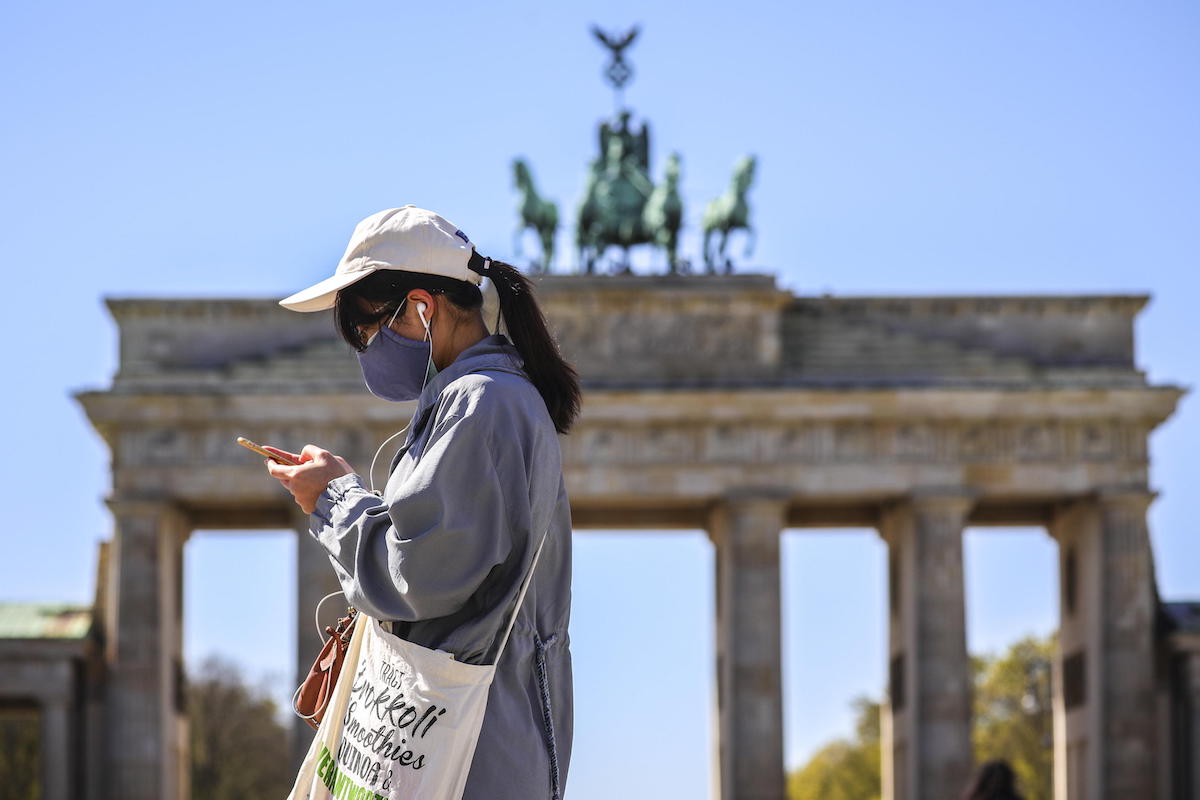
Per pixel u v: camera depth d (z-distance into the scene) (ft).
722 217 385.50
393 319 32.14
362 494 29.96
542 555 31.22
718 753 392.47
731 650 369.71
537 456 29.68
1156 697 385.50
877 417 373.81
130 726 364.79
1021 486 374.22
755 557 370.73
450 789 28.94
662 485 371.76
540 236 396.57
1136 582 372.17
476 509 28.84
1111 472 374.63
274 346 379.35
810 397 371.15
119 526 369.50
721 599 385.29
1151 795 368.48
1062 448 375.45
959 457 374.22
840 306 385.70
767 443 374.02
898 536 386.73
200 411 369.91
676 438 374.02
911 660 375.25
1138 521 373.61
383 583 28.86
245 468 370.12
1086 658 383.04
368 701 29.55
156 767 366.02
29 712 394.73
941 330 387.34
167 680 375.66
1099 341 386.32
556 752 30.50
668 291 379.14
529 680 30.55
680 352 378.94
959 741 368.27
